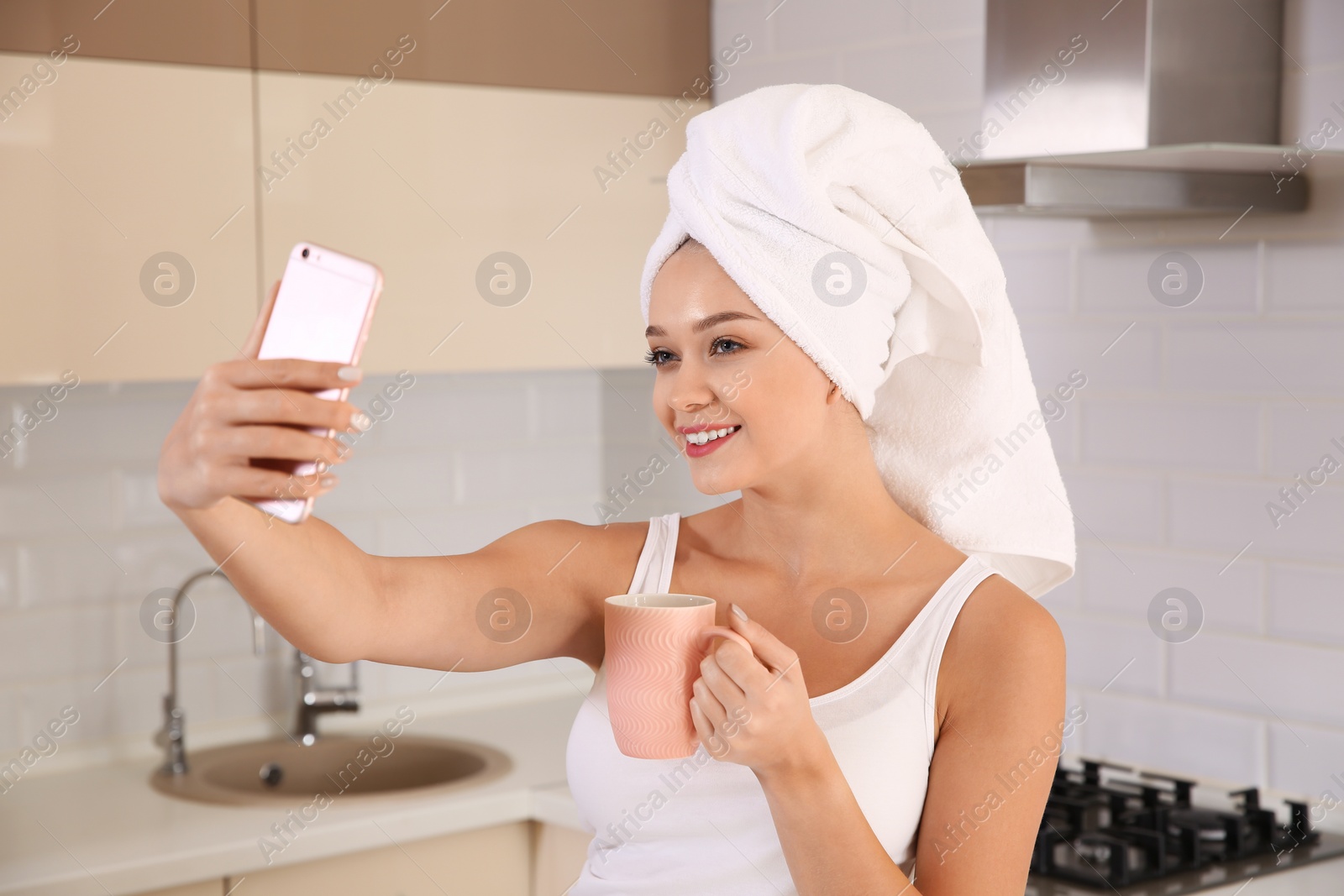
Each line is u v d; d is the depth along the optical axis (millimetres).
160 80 1796
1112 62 1652
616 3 2232
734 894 1017
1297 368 1736
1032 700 1008
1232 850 1663
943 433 1169
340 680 2344
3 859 1675
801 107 1026
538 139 2139
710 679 884
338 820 1825
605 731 1078
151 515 2182
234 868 1742
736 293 1024
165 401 2195
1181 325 1851
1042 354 2018
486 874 1960
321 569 941
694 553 1135
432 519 2463
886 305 1077
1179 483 1867
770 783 903
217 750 2193
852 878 902
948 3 2057
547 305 2160
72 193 1745
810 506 1089
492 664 1084
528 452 2588
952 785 1007
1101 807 1734
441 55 2031
